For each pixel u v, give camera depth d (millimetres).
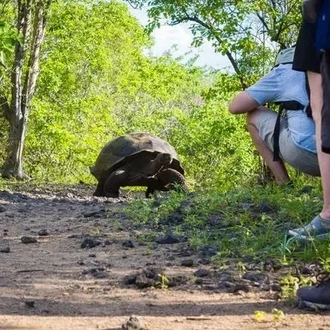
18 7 24766
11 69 24547
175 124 41938
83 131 35188
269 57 22734
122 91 40875
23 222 8047
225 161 32969
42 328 3361
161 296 4055
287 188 6973
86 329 3346
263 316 3566
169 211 7289
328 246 4855
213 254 5301
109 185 15391
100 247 5922
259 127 6723
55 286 4387
